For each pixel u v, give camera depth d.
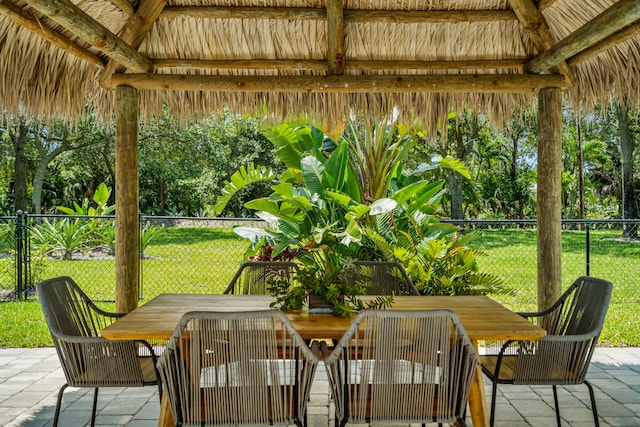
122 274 3.70
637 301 6.73
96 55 3.65
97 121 3.99
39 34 3.04
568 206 23.25
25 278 6.64
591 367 3.90
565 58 3.40
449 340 1.93
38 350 4.42
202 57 3.87
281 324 2.08
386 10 3.60
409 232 5.89
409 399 1.96
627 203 18.05
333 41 3.59
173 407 1.94
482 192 24.12
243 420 1.94
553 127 3.75
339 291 2.50
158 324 2.30
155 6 3.44
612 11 2.77
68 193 20.83
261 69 3.95
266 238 6.10
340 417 1.99
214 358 1.90
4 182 19.34
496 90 3.76
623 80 3.51
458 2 3.56
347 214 5.21
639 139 20.92
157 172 18.94
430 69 3.94
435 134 4.01
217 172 20.06
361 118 3.99
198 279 8.80
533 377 2.38
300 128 6.31
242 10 3.55
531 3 3.45
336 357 1.95
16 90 3.25
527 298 7.07
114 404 3.17
